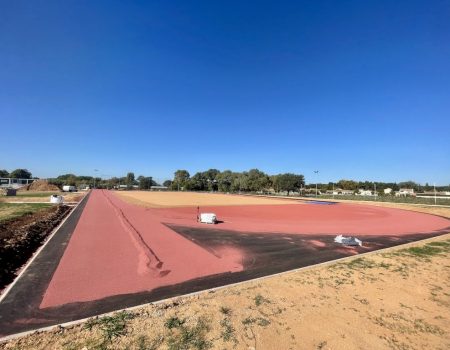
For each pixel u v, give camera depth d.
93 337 5.34
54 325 5.90
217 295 7.52
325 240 16.05
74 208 32.34
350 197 75.56
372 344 5.45
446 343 5.61
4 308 6.70
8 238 12.86
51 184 89.38
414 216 32.84
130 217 24.11
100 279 8.76
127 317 6.15
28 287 8.04
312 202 58.31
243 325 5.88
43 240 14.48
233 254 12.24
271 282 8.65
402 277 9.30
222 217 26.83
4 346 5.09
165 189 154.25
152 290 7.93
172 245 13.64
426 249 13.66
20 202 38.28
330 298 7.48
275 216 28.86
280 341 5.36
